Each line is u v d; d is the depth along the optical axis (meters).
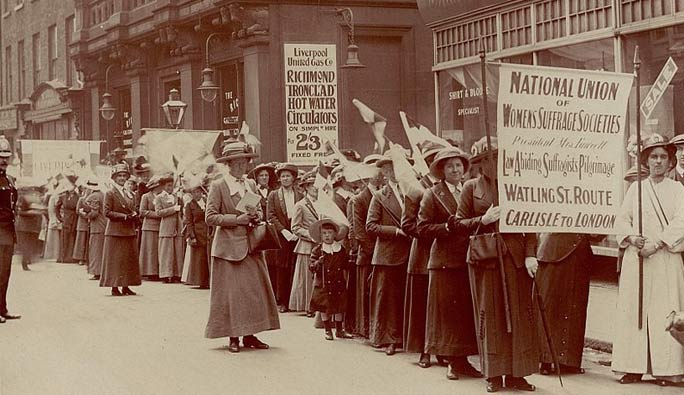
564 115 6.96
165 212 15.55
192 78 20.09
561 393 6.93
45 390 7.33
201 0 18.83
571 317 7.61
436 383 7.36
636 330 7.15
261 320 9.06
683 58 10.76
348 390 7.16
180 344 9.45
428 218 7.55
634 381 7.31
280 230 11.70
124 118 24.58
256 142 16.23
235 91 18.95
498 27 14.02
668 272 7.12
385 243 8.68
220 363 8.41
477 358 8.74
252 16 17.11
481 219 7.07
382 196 8.73
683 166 8.62
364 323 9.22
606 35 11.74
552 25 12.84
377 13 17.92
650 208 7.23
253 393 7.14
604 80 7.05
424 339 8.04
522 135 6.86
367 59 17.97
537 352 7.08
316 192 11.42
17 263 18.83
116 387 7.39
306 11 17.41
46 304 12.73
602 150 7.07
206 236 14.59
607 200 7.08
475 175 8.23
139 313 11.77
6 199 11.44
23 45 30.97
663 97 10.98
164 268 15.65
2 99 32.12
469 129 14.96
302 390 7.19
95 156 19.72
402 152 8.38
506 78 6.81
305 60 17.34
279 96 17.28
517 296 7.00
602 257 12.20
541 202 6.90
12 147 31.47
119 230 13.69
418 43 18.22
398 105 18.16
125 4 22.83
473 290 7.09
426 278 8.06
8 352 9.06
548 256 7.62
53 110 28.28
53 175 19.48
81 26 25.59
